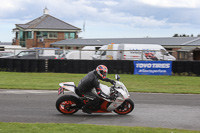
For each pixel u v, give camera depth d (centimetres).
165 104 983
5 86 1377
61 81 1636
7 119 744
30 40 5272
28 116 782
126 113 820
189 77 1844
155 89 1361
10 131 575
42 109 876
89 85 764
